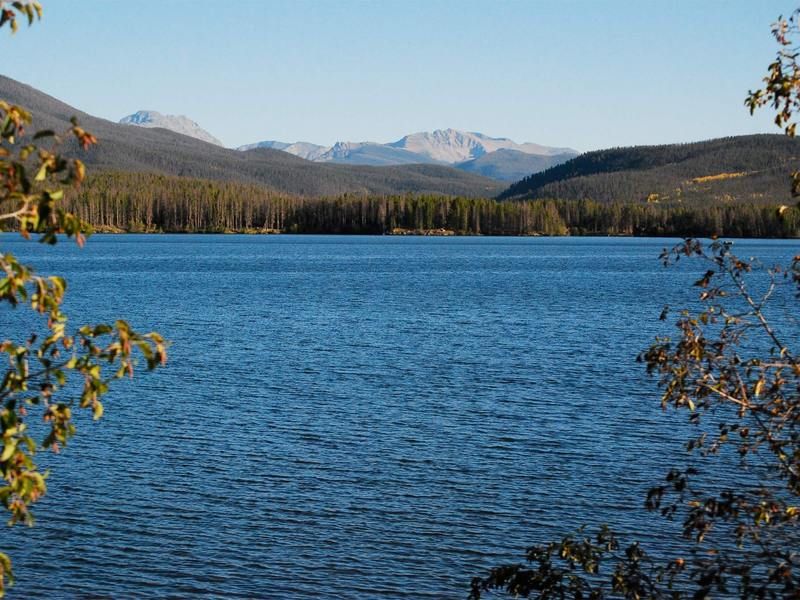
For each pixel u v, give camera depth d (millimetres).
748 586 8938
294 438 29359
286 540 20781
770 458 25969
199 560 19688
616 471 25781
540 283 103375
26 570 19000
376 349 49969
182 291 89812
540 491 24109
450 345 51781
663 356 9750
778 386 9367
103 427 30438
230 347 50312
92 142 5605
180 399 35250
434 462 26703
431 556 20016
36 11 5516
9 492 5832
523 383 39281
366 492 24000
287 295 85688
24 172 5379
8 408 5957
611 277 115312
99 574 18938
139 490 23906
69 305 75312
